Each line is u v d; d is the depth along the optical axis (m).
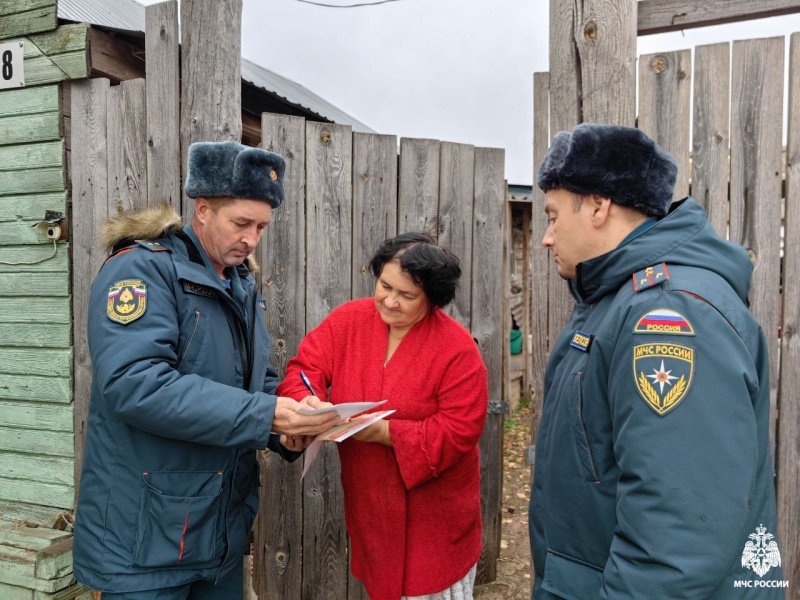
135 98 2.47
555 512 1.21
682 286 1.00
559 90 2.07
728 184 1.94
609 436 1.09
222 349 1.60
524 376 7.50
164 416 1.37
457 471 1.63
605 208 1.14
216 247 1.61
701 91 1.94
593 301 1.22
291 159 2.49
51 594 2.27
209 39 2.35
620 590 0.92
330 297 2.55
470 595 1.74
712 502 0.87
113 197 2.52
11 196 2.65
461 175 2.70
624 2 1.97
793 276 1.91
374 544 1.62
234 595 1.82
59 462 2.63
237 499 1.69
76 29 2.50
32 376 2.66
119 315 1.42
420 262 1.51
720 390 0.91
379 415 1.48
